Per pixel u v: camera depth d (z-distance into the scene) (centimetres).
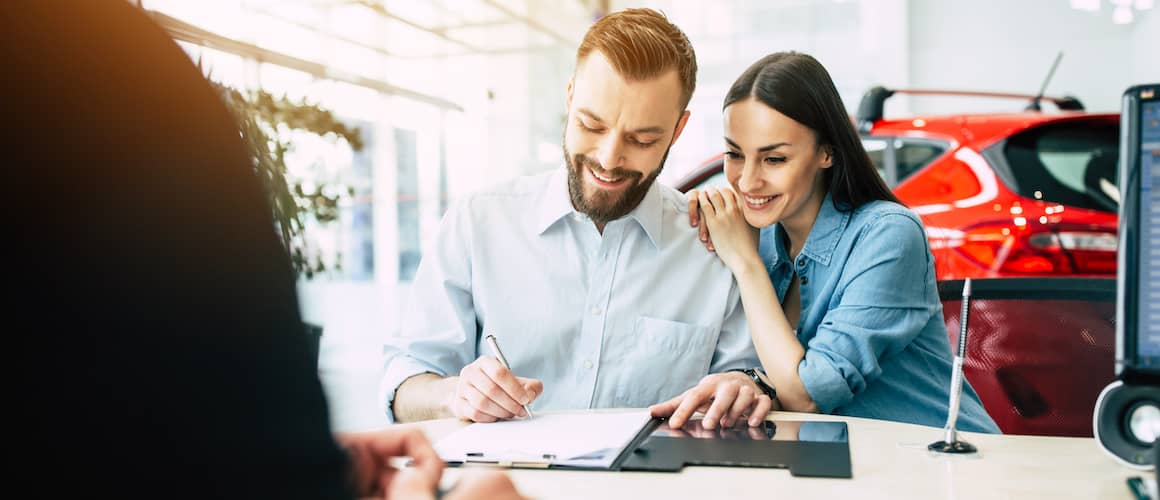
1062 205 245
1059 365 141
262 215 33
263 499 31
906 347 141
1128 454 83
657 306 150
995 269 245
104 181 29
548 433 101
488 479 54
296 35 595
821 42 876
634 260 150
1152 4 738
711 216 149
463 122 816
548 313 149
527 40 875
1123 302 81
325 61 636
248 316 31
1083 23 813
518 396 110
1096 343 139
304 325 34
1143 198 80
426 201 782
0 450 26
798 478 83
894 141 278
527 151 895
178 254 30
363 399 380
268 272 32
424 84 766
